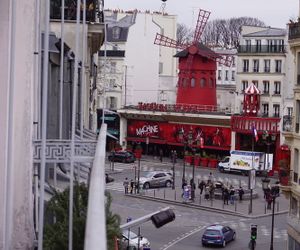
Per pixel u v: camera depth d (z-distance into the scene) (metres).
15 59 11.70
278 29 92.75
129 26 102.94
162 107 94.38
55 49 17.47
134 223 17.20
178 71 102.88
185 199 62.66
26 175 12.27
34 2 12.65
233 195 63.06
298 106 37.69
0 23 11.12
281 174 38.50
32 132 12.73
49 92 16.92
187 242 46.31
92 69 36.38
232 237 47.47
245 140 87.06
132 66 102.50
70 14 24.27
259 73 90.12
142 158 94.69
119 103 100.31
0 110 11.26
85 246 5.55
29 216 12.39
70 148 12.93
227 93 104.62
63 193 12.88
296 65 38.09
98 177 8.56
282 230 52.16
